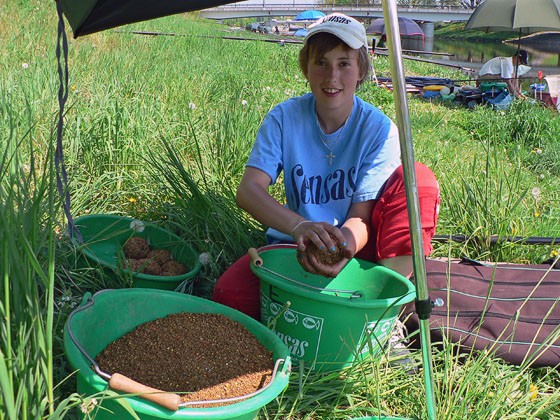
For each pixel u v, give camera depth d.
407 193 2.00
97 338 2.22
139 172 4.07
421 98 12.18
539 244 3.88
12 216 1.83
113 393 1.76
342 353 2.46
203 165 4.36
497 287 3.12
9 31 8.30
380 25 18.77
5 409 1.64
